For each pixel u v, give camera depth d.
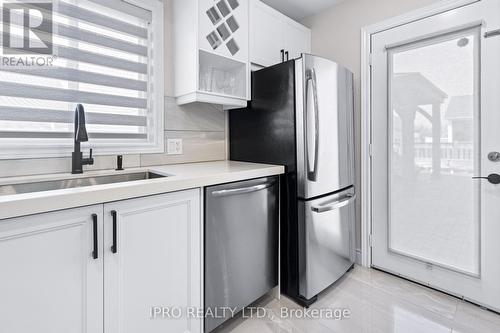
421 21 1.83
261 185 1.56
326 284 1.78
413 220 1.92
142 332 1.06
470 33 1.63
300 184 1.65
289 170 1.70
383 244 2.10
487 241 1.60
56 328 0.84
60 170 1.42
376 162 2.11
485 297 1.62
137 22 1.73
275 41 2.15
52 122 1.42
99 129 1.59
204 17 1.68
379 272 2.11
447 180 1.75
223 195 1.35
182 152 1.95
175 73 1.84
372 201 2.15
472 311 1.59
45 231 0.81
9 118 1.29
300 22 2.60
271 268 1.67
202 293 1.28
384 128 2.05
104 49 1.59
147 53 1.77
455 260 1.74
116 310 0.98
